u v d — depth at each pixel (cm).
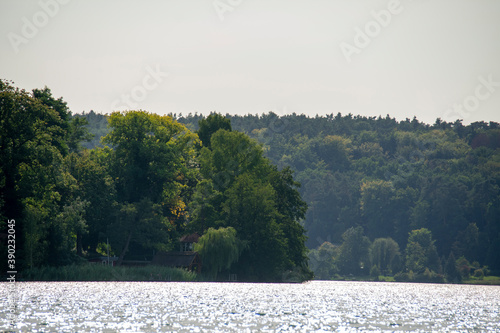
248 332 18125
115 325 18788
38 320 19438
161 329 18288
